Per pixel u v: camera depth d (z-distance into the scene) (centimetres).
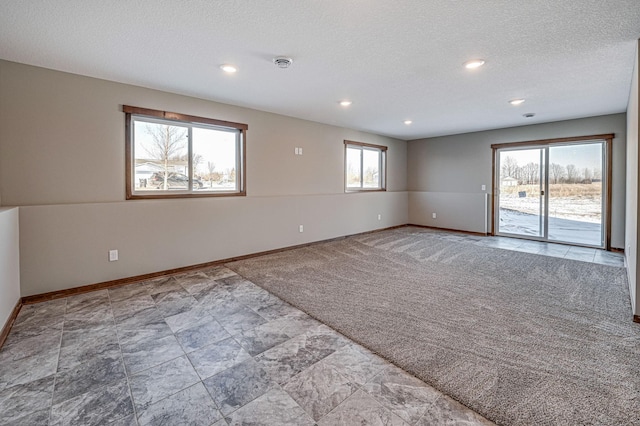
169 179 404
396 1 196
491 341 220
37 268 298
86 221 325
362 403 159
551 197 584
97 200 341
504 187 648
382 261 450
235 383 176
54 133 314
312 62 295
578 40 252
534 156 603
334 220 605
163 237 380
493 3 199
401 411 153
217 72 321
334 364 194
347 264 434
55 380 178
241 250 459
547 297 305
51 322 253
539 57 285
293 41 253
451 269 406
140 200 368
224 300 301
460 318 258
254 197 474
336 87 371
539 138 585
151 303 294
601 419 146
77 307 284
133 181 374
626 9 206
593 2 198
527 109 478
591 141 530
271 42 254
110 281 341
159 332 237
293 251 514
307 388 171
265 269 409
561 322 250
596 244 533
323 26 229
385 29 233
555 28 232
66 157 321
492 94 400
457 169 717
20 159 297
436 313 268
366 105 455
